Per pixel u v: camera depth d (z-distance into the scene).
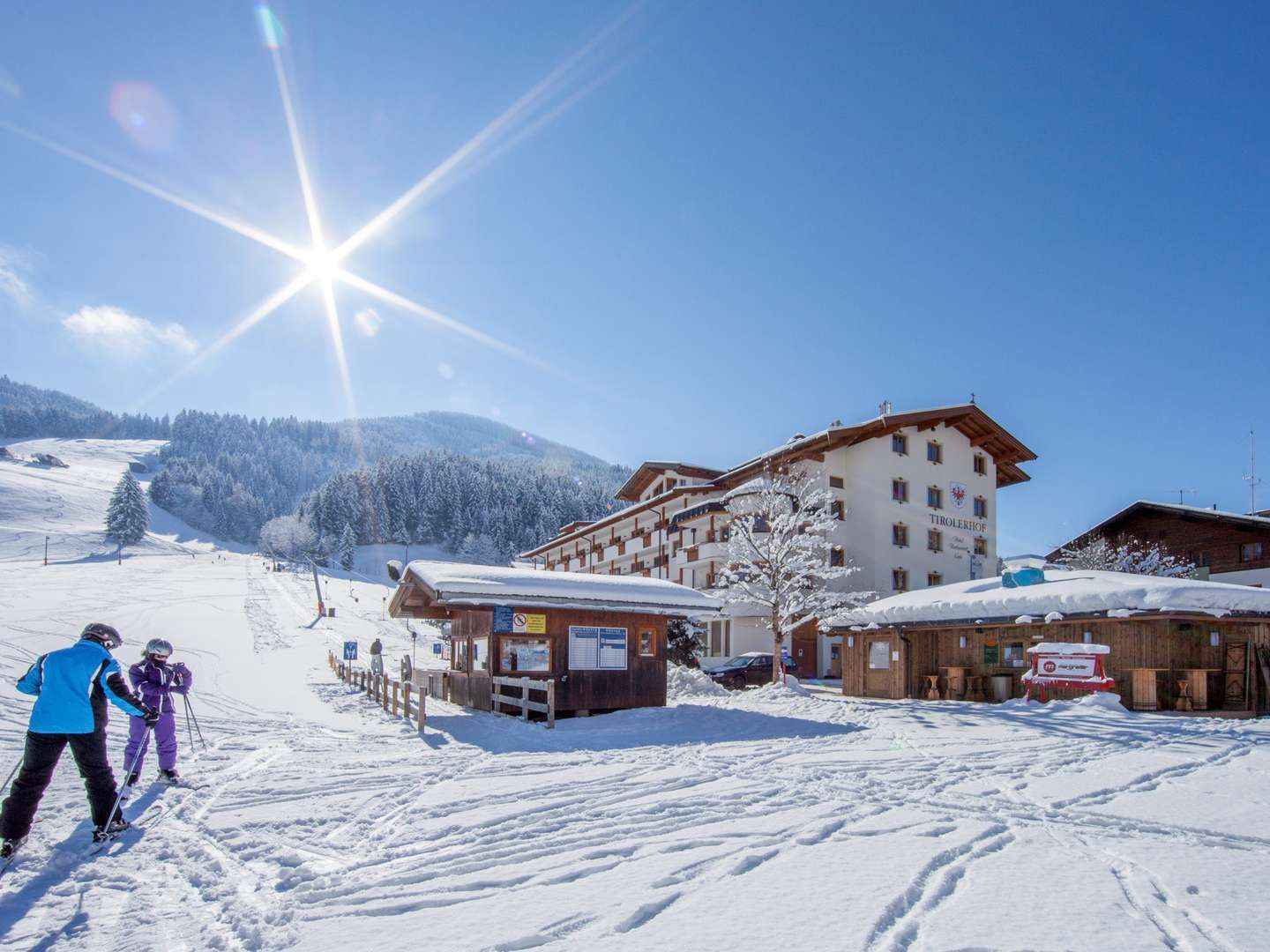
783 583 28.83
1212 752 12.23
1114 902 5.03
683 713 17.69
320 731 14.54
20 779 6.21
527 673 17.83
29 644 25.48
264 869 5.99
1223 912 4.83
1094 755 11.94
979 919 4.70
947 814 7.70
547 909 4.92
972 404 45.03
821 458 41.47
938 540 43.94
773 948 4.25
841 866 5.82
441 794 8.70
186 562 98.12
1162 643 19.53
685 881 5.48
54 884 5.69
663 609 19.06
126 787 7.18
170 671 9.63
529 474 176.25
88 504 152.00
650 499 49.50
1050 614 20.70
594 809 7.88
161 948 4.54
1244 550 37.09
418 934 4.53
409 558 140.50
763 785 9.23
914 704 21.02
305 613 56.06
